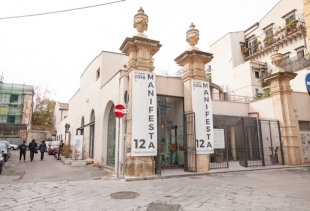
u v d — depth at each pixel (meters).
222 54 29.45
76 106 22.64
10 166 13.09
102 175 9.59
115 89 10.98
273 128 13.73
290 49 22.62
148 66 9.49
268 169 11.02
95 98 15.40
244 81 25.47
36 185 7.05
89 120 16.67
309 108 14.27
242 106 15.49
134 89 9.05
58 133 38.03
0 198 5.60
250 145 14.41
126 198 5.56
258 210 4.69
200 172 9.51
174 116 11.69
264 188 6.82
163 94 10.65
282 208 4.84
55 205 5.02
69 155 15.93
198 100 10.48
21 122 40.12
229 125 14.27
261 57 26.17
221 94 22.30
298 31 21.27
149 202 5.23
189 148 10.12
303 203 5.23
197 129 10.15
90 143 16.38
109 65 14.91
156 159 9.23
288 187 6.99
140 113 8.98
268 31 25.56
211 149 10.27
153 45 9.59
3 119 39.69
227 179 8.32
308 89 5.31
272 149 12.64
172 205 4.98
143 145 8.77
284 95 13.48
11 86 41.28
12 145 31.16
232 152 15.05
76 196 5.75
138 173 8.52
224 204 5.11
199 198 5.62
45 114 48.41
